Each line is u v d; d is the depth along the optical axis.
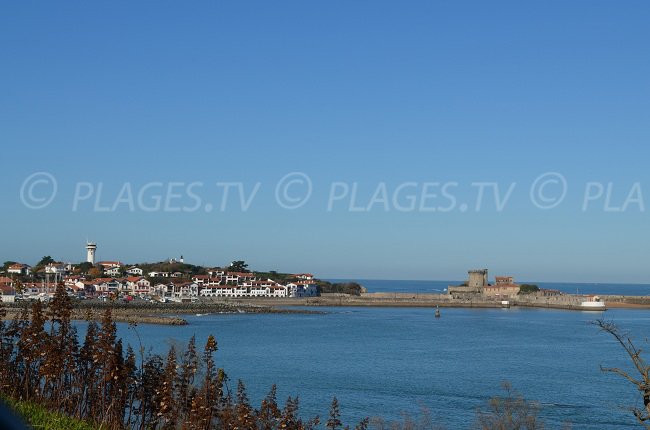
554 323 169.62
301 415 52.41
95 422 22.42
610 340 121.50
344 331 138.88
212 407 23.19
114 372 23.41
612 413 55.53
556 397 63.09
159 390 24.64
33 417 19.86
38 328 24.47
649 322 172.12
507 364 87.06
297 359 89.56
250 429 23.25
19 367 24.88
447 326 156.75
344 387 67.00
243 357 90.75
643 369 18.73
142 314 166.62
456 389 66.62
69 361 24.52
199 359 30.78
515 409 45.94
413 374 77.25
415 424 48.31
